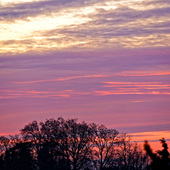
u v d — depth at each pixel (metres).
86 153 178.88
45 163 166.12
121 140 188.38
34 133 178.88
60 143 178.88
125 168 182.50
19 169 145.38
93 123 190.12
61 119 189.38
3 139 151.88
